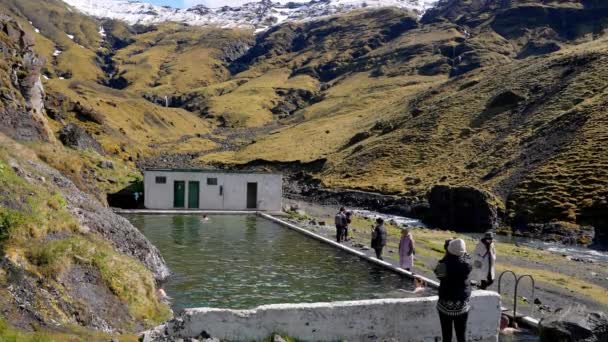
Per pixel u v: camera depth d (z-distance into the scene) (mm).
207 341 12102
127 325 14484
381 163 98062
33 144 35562
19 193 17281
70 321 12711
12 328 10648
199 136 190625
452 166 85438
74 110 106125
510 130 90438
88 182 35469
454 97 118875
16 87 43375
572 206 55969
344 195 84250
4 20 47406
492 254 16984
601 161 62500
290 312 12992
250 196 56938
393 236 42562
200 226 43188
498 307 14633
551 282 28250
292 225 43688
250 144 157500
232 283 23359
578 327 13320
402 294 22062
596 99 80688
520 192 62906
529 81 106875
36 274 13430
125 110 175250
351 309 13453
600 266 36531
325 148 126938
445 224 59875
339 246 33812
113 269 16109
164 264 24234
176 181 54750
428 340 14031
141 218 47500
